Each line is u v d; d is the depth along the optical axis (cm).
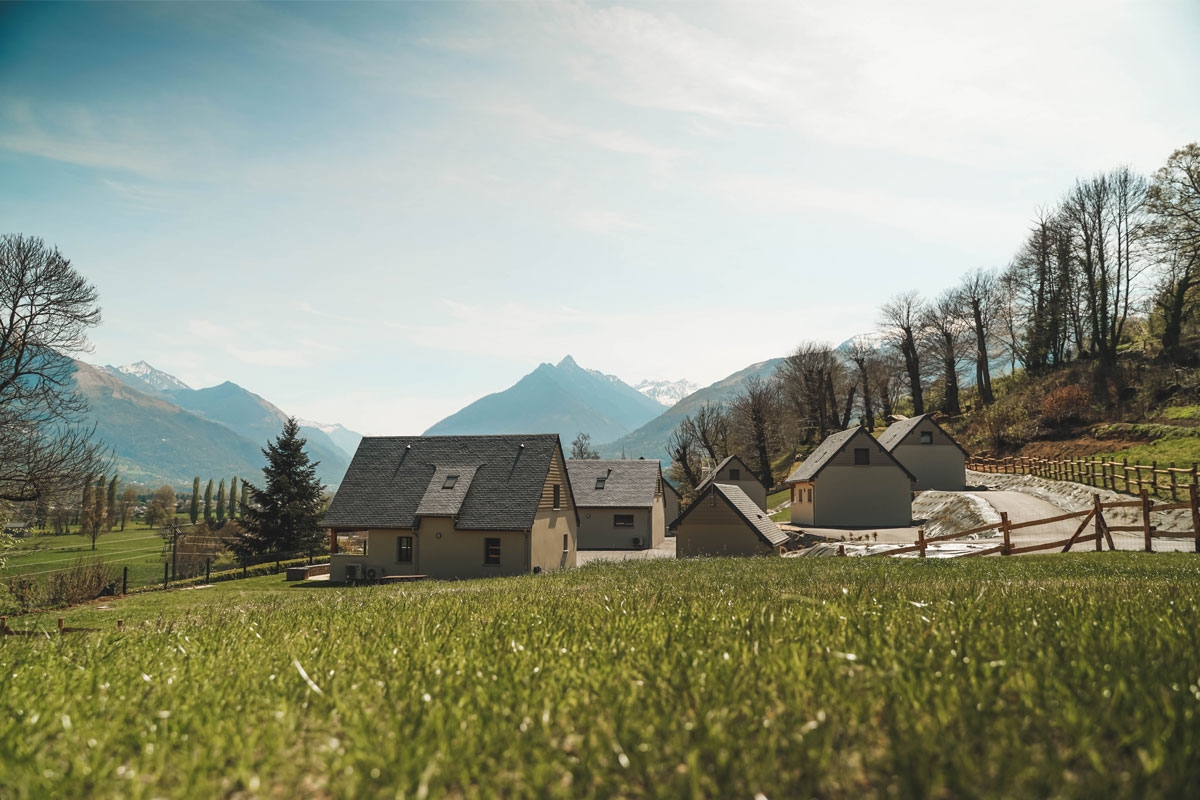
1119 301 7850
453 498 4512
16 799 336
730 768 341
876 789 327
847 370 11488
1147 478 4369
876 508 6166
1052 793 306
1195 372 6462
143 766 379
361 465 4875
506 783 346
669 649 584
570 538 5203
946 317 9862
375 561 4547
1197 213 6488
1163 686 428
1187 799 298
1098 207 7906
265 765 367
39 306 3005
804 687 455
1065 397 7044
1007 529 2667
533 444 4806
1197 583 1177
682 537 4769
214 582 5206
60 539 12225
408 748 373
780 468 11425
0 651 783
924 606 770
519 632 725
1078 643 537
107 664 673
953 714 393
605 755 366
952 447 7112
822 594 1037
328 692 509
